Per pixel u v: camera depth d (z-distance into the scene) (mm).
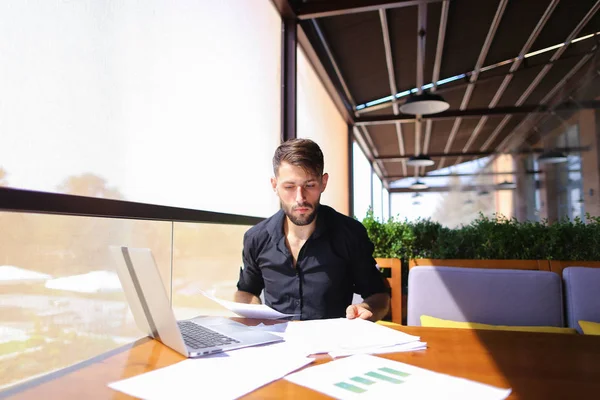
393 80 5324
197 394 620
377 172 11445
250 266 1554
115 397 608
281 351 828
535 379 690
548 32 4613
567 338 965
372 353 840
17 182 1164
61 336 1294
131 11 1608
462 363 776
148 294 854
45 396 611
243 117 2568
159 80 1768
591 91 5531
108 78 1492
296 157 1266
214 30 2217
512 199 9266
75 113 1353
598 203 5512
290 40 3283
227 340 881
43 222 1229
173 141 1864
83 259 1364
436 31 4266
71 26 1343
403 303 2406
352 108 6043
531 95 6398
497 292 1748
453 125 7875
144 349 854
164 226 1765
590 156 5707
